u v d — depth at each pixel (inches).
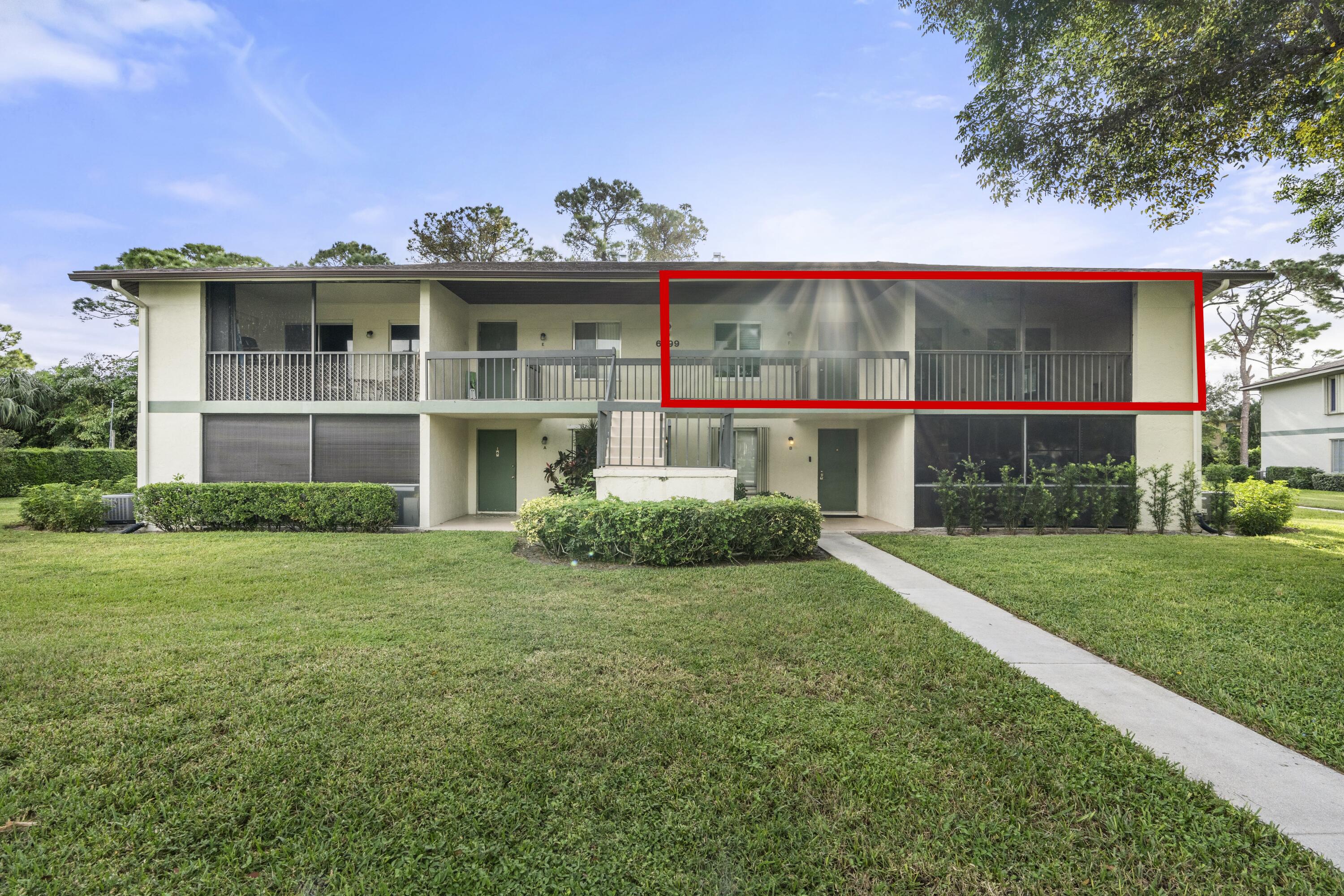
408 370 468.1
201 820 89.4
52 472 696.4
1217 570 269.6
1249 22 276.5
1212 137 317.4
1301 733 117.6
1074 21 305.1
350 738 113.2
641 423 448.1
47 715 122.5
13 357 1177.4
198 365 428.5
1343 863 80.4
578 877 78.0
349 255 1077.1
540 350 510.9
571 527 288.7
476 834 86.5
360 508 386.3
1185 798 96.0
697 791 96.8
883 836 86.6
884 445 478.6
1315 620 194.5
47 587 232.2
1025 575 261.7
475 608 204.7
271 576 252.5
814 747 111.0
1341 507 612.4
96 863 81.0
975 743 113.0
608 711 124.9
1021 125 343.3
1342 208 349.4
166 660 153.1
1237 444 1197.1
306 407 423.8
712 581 246.2
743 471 523.5
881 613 200.2
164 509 386.0
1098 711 130.0
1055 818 91.1
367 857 81.7
